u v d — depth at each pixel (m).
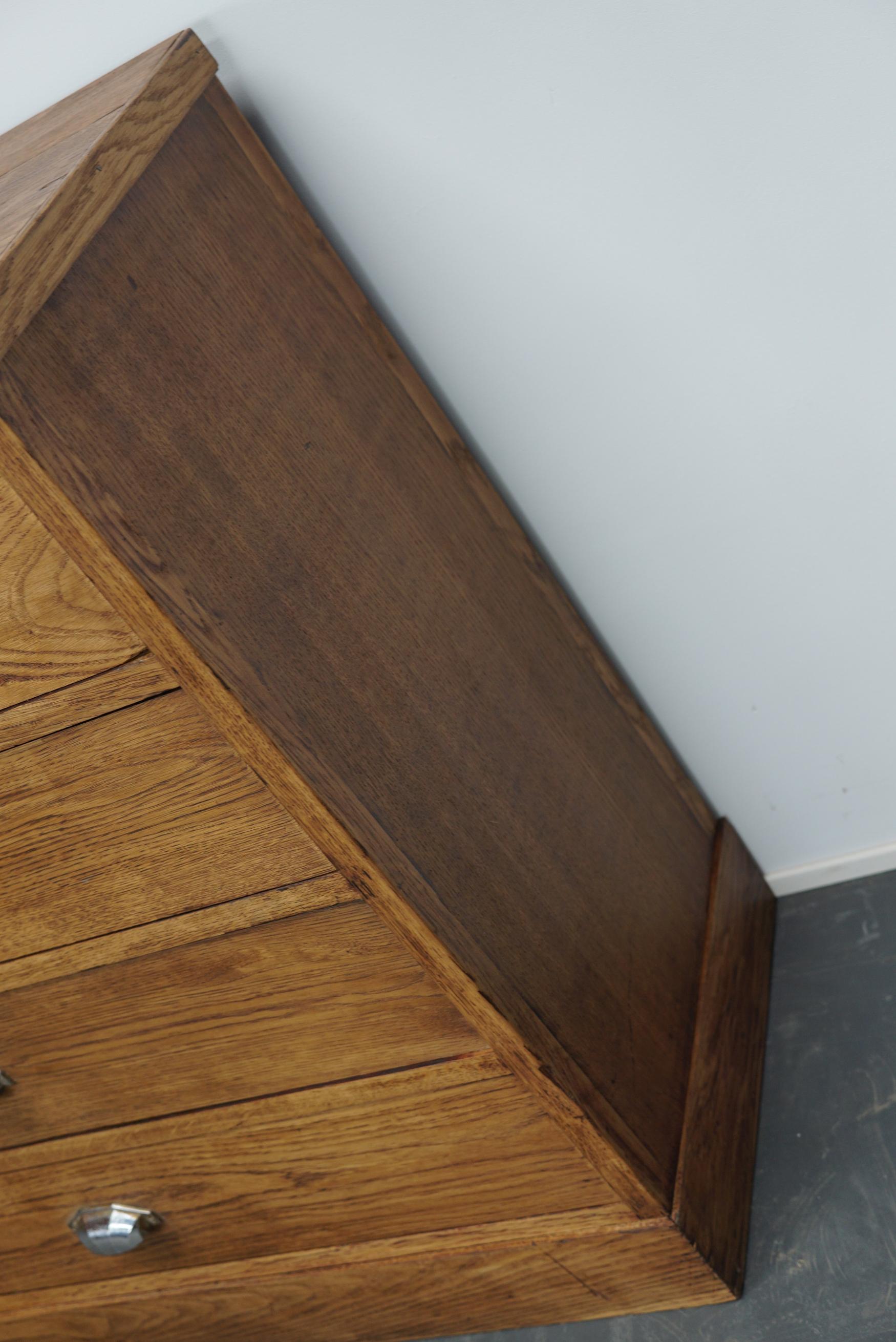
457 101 0.88
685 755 1.21
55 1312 1.05
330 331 0.87
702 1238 0.82
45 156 0.72
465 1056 0.77
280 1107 0.85
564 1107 0.77
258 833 0.69
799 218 0.88
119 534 0.59
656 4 0.82
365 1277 0.91
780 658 1.11
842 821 1.19
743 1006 1.06
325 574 0.75
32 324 0.58
